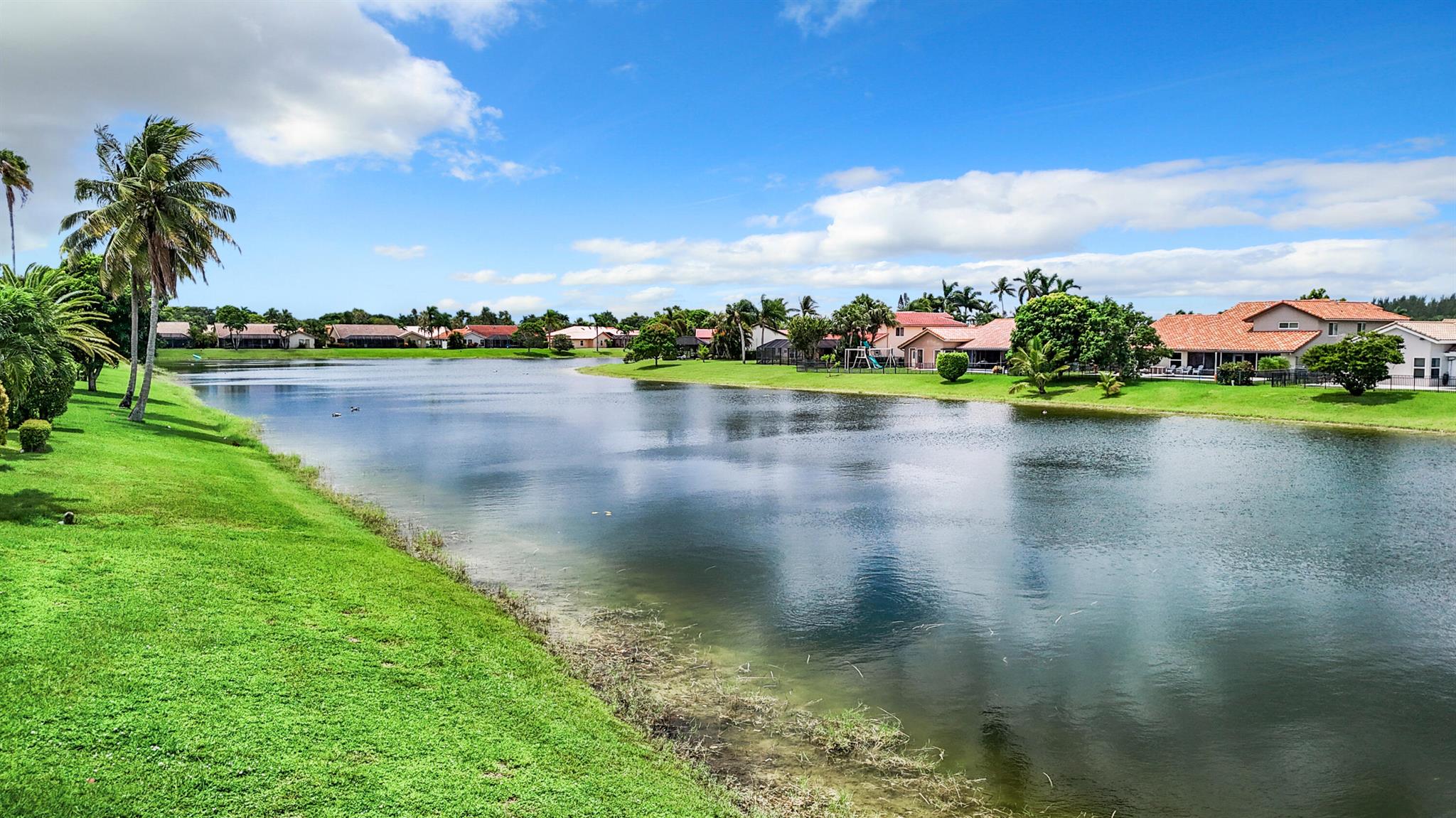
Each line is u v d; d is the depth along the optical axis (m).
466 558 22.14
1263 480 34.25
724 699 13.80
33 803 8.02
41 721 9.46
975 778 11.48
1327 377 65.44
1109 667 15.28
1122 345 75.25
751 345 148.12
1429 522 26.61
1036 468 37.84
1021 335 82.25
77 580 14.10
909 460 40.34
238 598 14.59
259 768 9.26
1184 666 15.37
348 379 112.38
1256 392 63.53
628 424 57.28
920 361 111.94
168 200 38.75
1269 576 20.92
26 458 25.11
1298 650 16.09
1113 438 48.31
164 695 10.52
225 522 20.70
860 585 20.11
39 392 28.89
